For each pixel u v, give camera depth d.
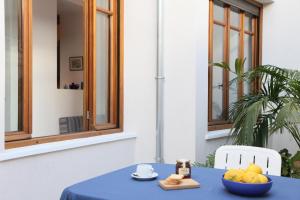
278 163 2.07
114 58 3.60
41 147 2.65
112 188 1.58
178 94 3.49
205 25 3.50
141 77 3.66
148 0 3.59
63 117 4.38
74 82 6.15
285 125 2.84
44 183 2.70
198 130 3.43
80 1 5.25
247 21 4.55
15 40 2.66
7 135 2.53
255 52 4.62
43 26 4.37
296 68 4.32
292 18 4.34
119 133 3.57
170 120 3.55
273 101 3.06
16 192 2.47
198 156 3.42
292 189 1.58
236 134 2.98
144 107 3.66
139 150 3.70
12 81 2.64
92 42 3.34
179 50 3.48
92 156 3.18
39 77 4.27
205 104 3.55
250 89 3.95
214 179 1.75
